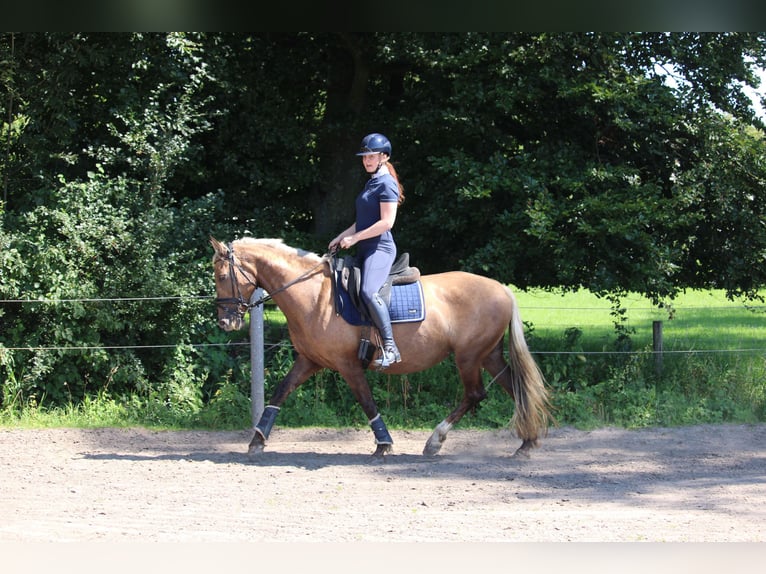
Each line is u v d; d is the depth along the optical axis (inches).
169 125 389.4
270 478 253.6
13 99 396.8
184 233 388.5
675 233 409.1
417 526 203.0
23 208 385.7
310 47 465.4
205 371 383.6
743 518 211.8
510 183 371.9
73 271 355.9
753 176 396.2
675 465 277.6
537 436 288.2
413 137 435.8
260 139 441.4
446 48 394.0
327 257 278.1
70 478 251.4
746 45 413.4
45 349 349.4
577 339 419.5
